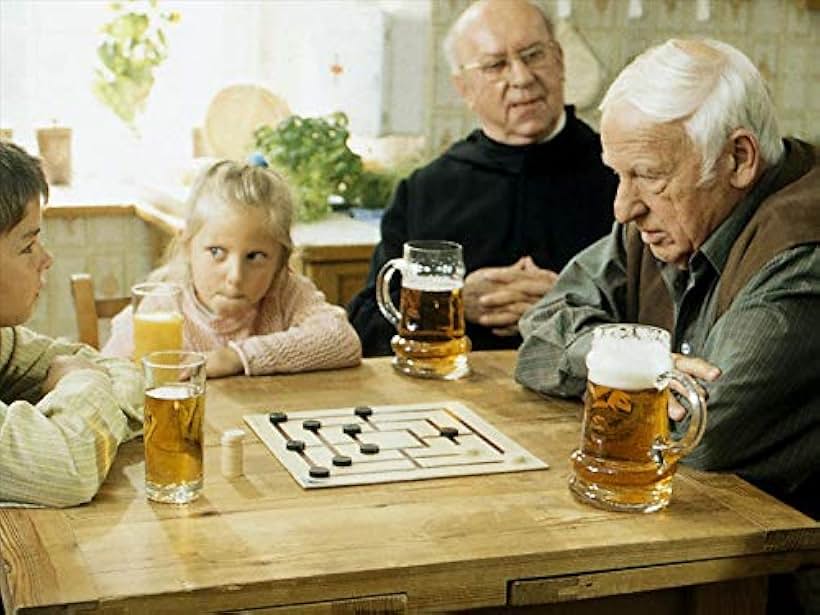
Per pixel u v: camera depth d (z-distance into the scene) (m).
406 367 2.01
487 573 1.33
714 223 1.77
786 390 1.62
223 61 4.02
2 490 1.44
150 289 2.07
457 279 1.97
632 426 1.44
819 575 1.84
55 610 1.20
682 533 1.41
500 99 2.65
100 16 3.92
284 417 1.74
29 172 1.65
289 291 2.23
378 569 1.30
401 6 3.65
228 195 2.10
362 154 3.90
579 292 2.06
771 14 3.72
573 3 3.46
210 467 1.57
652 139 1.71
